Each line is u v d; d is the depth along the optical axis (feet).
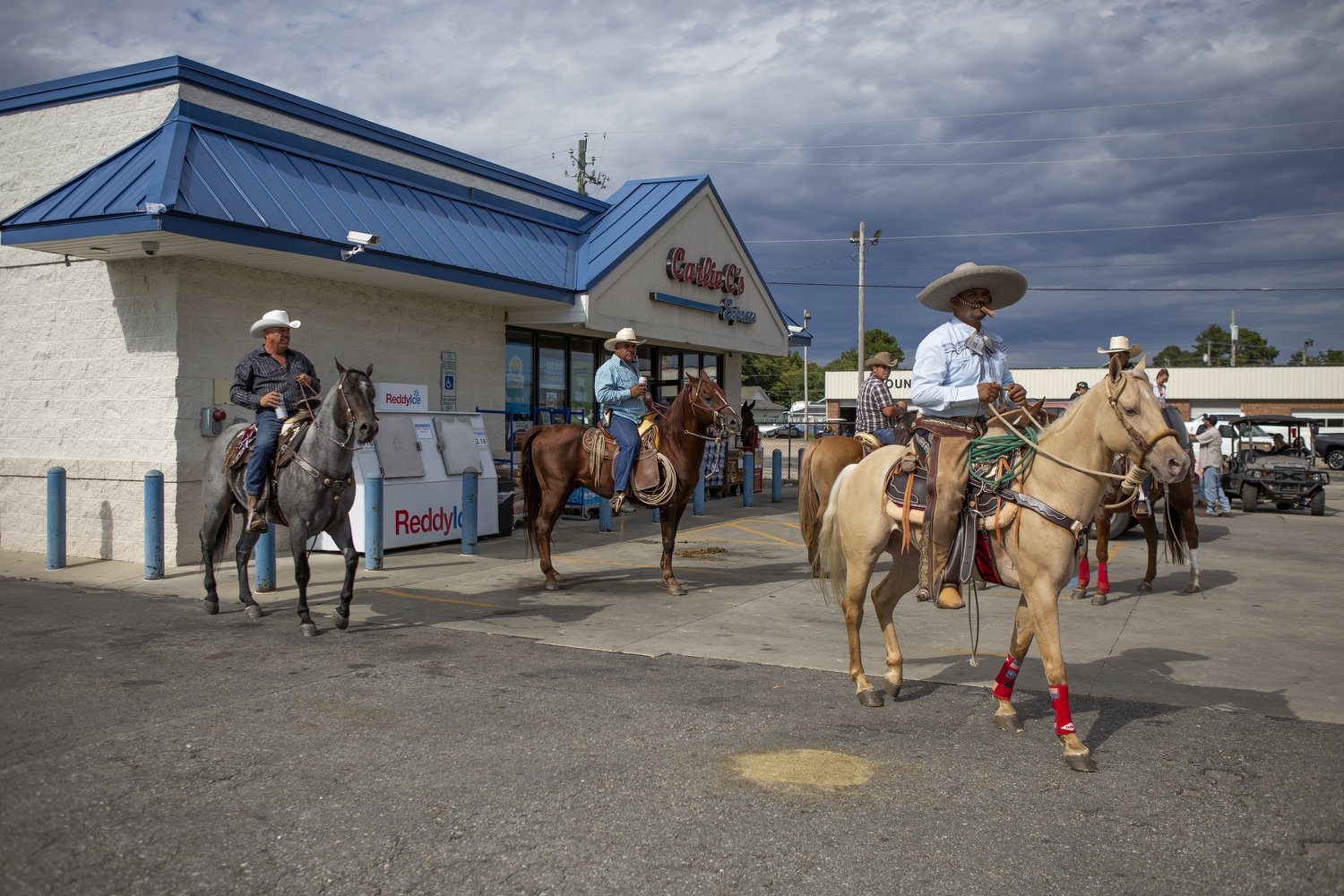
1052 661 16.85
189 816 14.03
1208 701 20.83
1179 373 197.06
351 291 43.01
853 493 20.31
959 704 20.36
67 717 18.49
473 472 40.22
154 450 36.45
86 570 35.65
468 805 14.58
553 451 33.68
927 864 12.87
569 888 12.11
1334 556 43.57
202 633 25.94
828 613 29.86
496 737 17.65
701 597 32.35
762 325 70.33
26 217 33.71
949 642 26.30
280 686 20.83
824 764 16.55
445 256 42.63
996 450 18.01
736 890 12.11
